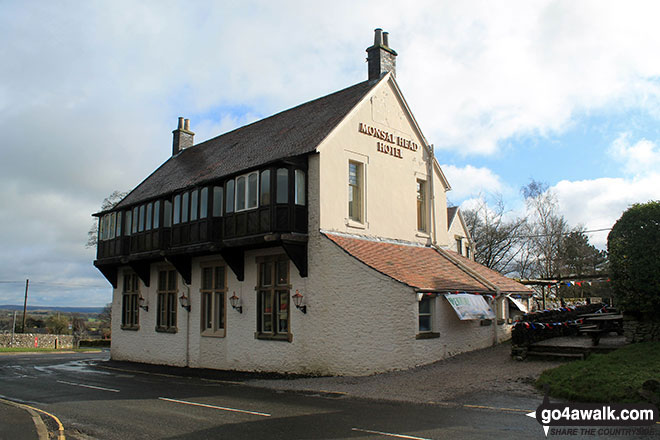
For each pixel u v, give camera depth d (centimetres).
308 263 1619
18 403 1180
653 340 1312
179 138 2997
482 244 4088
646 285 1300
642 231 1329
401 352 1409
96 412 1029
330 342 1529
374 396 1139
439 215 2105
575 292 3347
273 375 1620
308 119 1997
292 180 1611
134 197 2523
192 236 1881
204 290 1984
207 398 1187
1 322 7375
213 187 1828
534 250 3634
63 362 2433
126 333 2416
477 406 969
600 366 1081
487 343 1766
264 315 1739
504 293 1797
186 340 2034
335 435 772
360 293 1489
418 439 734
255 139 2197
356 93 1948
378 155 1858
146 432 836
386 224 1845
